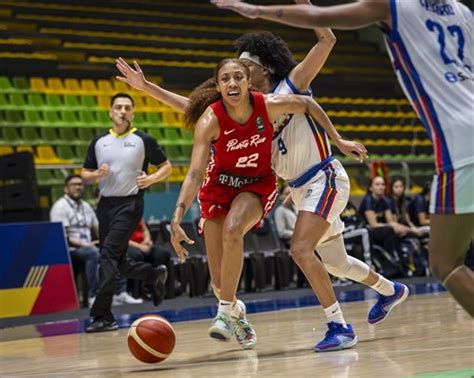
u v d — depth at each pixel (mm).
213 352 5594
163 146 16125
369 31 22516
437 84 3684
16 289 10297
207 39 20562
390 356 4871
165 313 9570
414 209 13984
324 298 5348
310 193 5430
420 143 19422
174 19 20781
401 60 3732
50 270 10594
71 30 18922
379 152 18656
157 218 12750
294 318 7898
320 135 5484
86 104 16516
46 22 18641
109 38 18844
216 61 19516
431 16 3715
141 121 16641
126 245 8000
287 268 12703
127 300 11336
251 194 5348
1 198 11383
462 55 3738
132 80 5918
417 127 20000
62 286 10656
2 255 10242
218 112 5133
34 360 5820
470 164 3639
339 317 5352
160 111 17062
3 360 5922
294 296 11320
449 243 3750
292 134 5441
